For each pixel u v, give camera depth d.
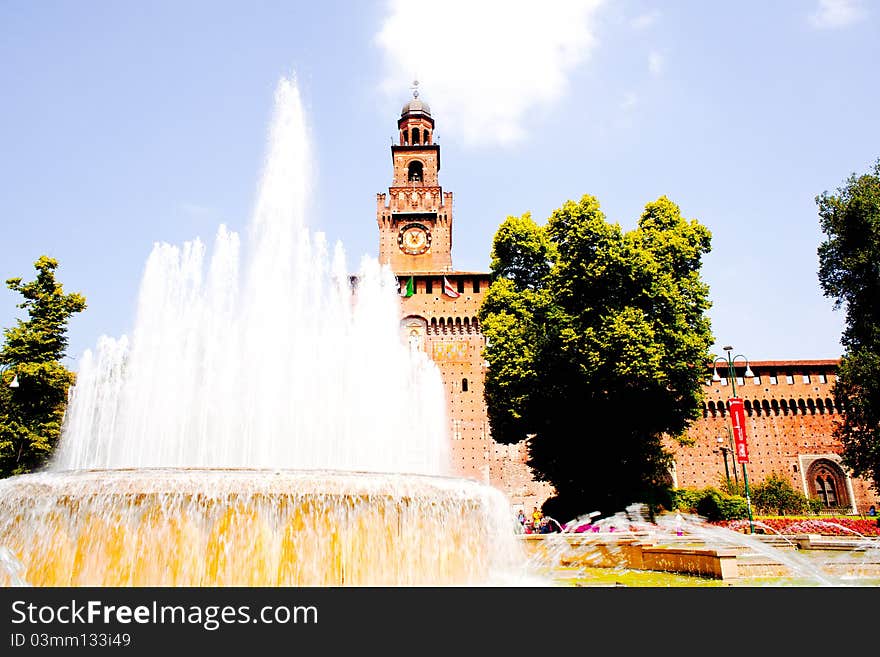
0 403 31.92
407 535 10.99
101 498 9.83
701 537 20.48
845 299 30.50
